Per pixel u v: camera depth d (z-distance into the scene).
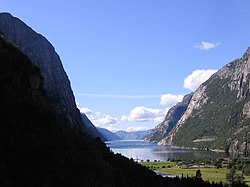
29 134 98.75
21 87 119.38
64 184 89.00
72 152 104.06
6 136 92.88
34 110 111.94
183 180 185.88
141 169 164.00
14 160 87.06
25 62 132.12
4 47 130.00
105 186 103.44
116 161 148.62
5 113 100.69
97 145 151.12
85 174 96.88
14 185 81.31
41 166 90.06
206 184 189.62
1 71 115.06
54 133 109.69
